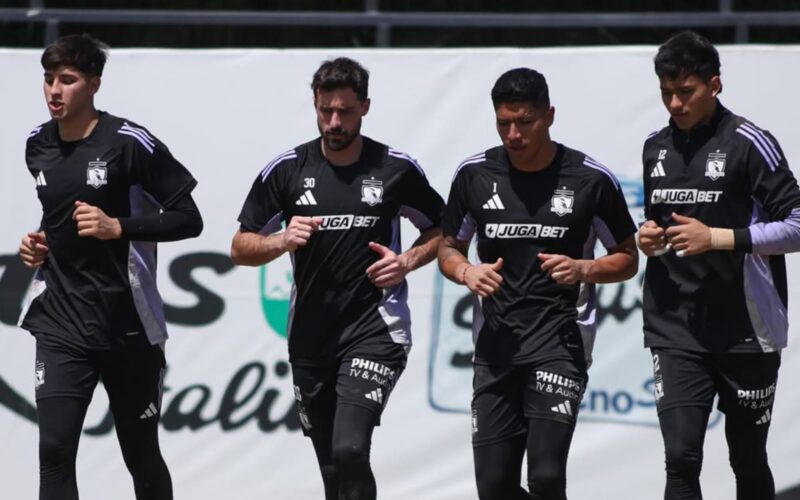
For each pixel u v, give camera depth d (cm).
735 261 1675
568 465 2139
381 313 1722
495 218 1659
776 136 2117
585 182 1653
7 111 2141
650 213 1733
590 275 1628
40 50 2150
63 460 1680
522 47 2366
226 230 2148
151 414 1786
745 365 1691
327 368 1742
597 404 2139
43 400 1686
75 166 1697
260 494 2150
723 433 2145
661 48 1664
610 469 2136
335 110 1650
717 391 1742
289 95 2147
